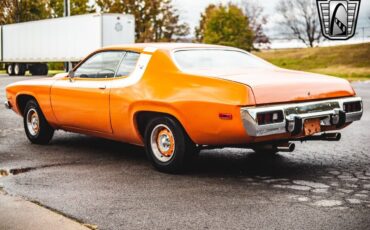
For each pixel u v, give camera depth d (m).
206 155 6.68
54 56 33.19
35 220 3.90
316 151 6.95
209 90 5.09
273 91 5.01
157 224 3.84
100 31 28.16
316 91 5.38
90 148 7.23
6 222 3.85
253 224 3.81
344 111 5.58
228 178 5.35
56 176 5.48
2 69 57.03
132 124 5.82
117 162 6.25
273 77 5.31
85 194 4.72
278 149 5.36
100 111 6.20
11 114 12.00
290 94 5.14
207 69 5.63
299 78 5.46
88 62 6.60
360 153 6.79
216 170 5.75
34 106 7.43
